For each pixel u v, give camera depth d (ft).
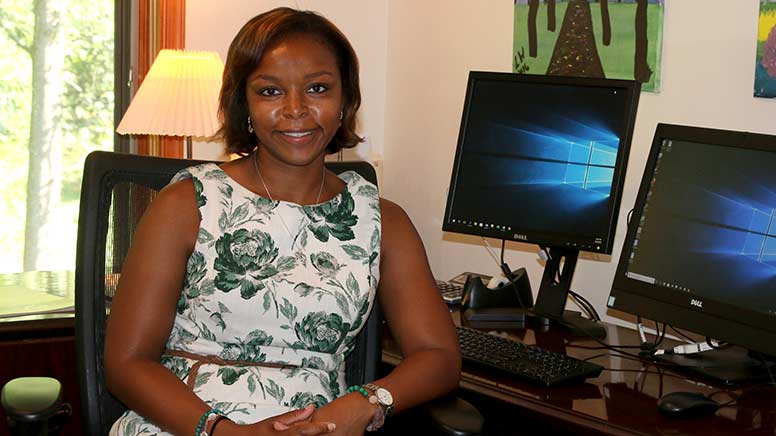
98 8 10.30
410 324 5.66
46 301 7.03
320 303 5.38
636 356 6.59
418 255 5.82
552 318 7.32
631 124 6.81
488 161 7.45
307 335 5.39
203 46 10.25
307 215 5.54
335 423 4.98
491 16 9.28
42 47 10.19
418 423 6.40
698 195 6.31
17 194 10.32
